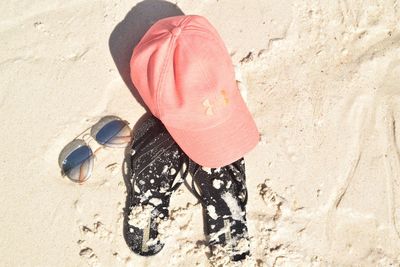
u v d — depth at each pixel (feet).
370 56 3.46
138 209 3.16
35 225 3.23
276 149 3.35
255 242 3.22
